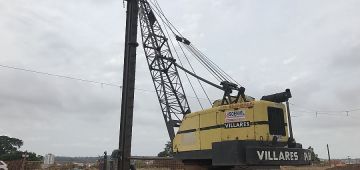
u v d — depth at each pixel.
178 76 35.38
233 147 14.69
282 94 16.52
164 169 29.30
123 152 15.73
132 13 17.28
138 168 30.17
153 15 35.75
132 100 16.28
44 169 37.28
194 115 18.44
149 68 36.19
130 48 16.78
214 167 17.86
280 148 14.98
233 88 19.83
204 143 17.25
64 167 39.00
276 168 16.02
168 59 35.53
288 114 16.27
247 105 15.82
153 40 35.94
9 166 33.78
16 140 98.50
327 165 67.25
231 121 16.20
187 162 18.97
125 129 15.89
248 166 15.51
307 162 16.06
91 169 38.19
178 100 35.25
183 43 32.12
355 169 53.94
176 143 19.44
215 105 19.53
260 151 14.33
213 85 27.25
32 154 72.69
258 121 15.34
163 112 35.28
